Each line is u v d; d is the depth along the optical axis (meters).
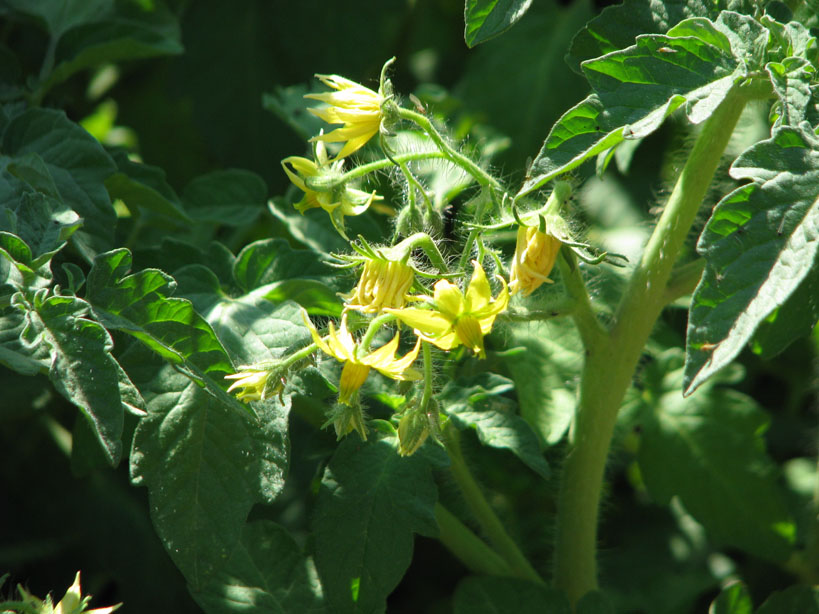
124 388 0.38
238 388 0.40
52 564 0.50
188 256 0.45
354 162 0.46
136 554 0.50
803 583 0.50
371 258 0.39
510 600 0.45
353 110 0.40
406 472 0.42
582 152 0.38
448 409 0.43
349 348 0.39
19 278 0.38
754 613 0.47
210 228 0.51
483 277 0.38
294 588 0.43
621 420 0.50
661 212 0.47
